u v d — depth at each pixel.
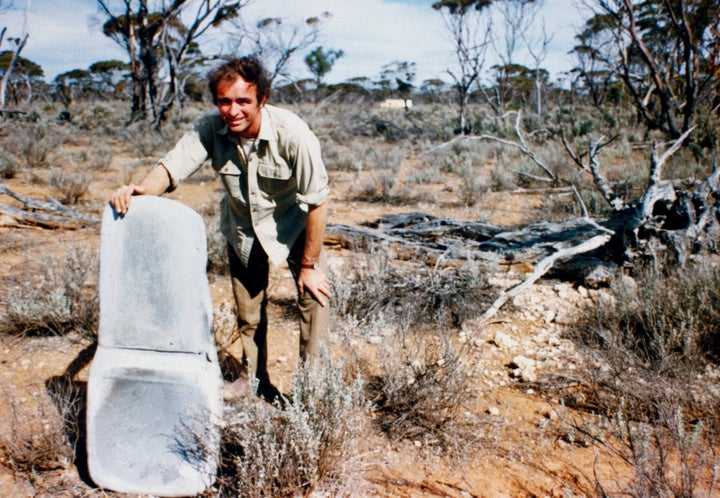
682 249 4.97
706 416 2.94
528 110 29.62
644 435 2.51
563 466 2.66
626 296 4.12
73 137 19.30
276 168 2.48
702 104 13.76
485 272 5.06
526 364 3.57
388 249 5.24
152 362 2.43
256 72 2.29
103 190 9.95
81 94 53.38
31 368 3.40
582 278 5.04
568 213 7.82
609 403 3.11
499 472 2.61
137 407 2.41
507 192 9.66
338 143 19.03
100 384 2.41
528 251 5.29
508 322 4.28
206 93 39.50
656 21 15.55
